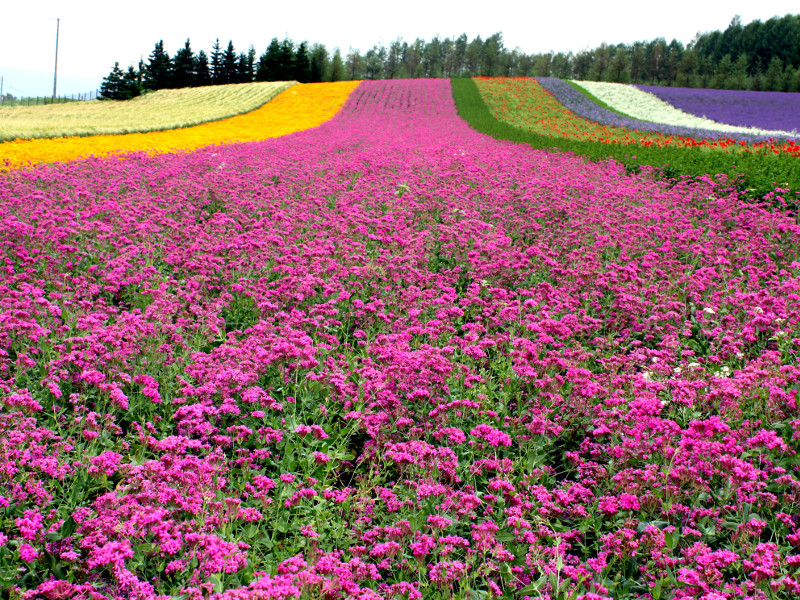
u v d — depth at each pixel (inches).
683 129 1596.9
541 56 6486.2
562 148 1245.1
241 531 208.8
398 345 319.3
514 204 660.1
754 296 374.3
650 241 527.8
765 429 257.4
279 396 289.9
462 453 251.6
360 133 1676.9
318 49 4808.1
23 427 228.7
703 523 211.8
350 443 274.8
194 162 891.4
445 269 478.0
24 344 300.7
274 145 1213.7
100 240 476.4
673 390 282.4
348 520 221.8
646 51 6161.4
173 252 461.1
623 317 384.5
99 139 1232.2
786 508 216.8
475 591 184.9
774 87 4387.3
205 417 263.7
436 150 1173.7
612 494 231.8
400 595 180.5
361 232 531.2
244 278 423.2
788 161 845.2
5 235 449.1
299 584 175.2
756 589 177.9
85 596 174.9
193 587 167.9
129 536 189.2
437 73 6884.8
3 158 852.6
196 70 4394.7
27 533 183.2
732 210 631.2
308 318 350.3
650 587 185.8
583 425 276.8
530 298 412.8
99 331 292.7
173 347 323.6
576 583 186.9
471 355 314.7
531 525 212.7
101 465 214.2
